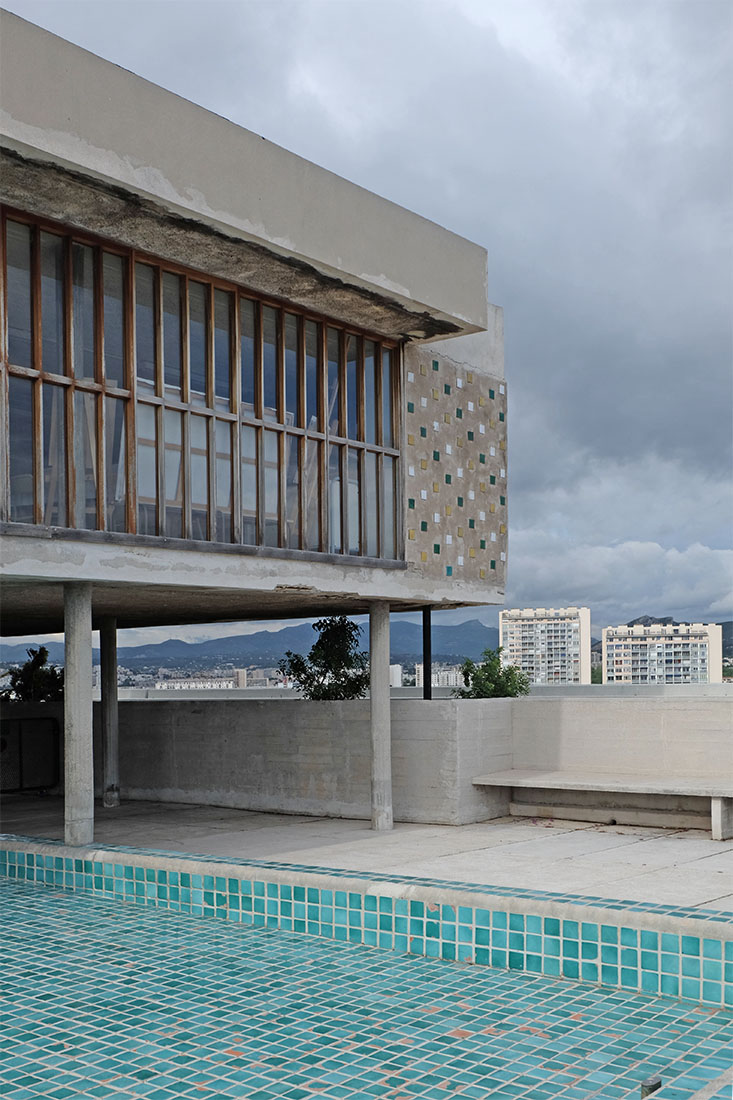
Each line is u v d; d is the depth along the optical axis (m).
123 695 21.20
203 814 12.62
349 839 10.25
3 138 6.93
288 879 7.42
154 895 8.30
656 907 6.07
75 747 9.33
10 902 8.44
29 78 7.09
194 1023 5.30
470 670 13.85
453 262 10.59
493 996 5.72
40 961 6.54
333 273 9.36
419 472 11.39
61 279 8.45
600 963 5.96
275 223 8.75
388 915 6.86
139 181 7.73
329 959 6.55
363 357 10.96
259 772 13.03
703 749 10.80
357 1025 5.23
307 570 10.06
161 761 14.10
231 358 9.62
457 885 6.91
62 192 7.79
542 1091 4.32
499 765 11.91
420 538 11.30
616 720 11.42
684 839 9.92
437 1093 4.32
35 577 8.22
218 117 8.38
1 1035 5.16
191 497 9.14
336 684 13.14
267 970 6.29
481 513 12.18
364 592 10.61
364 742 12.07
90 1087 4.47
